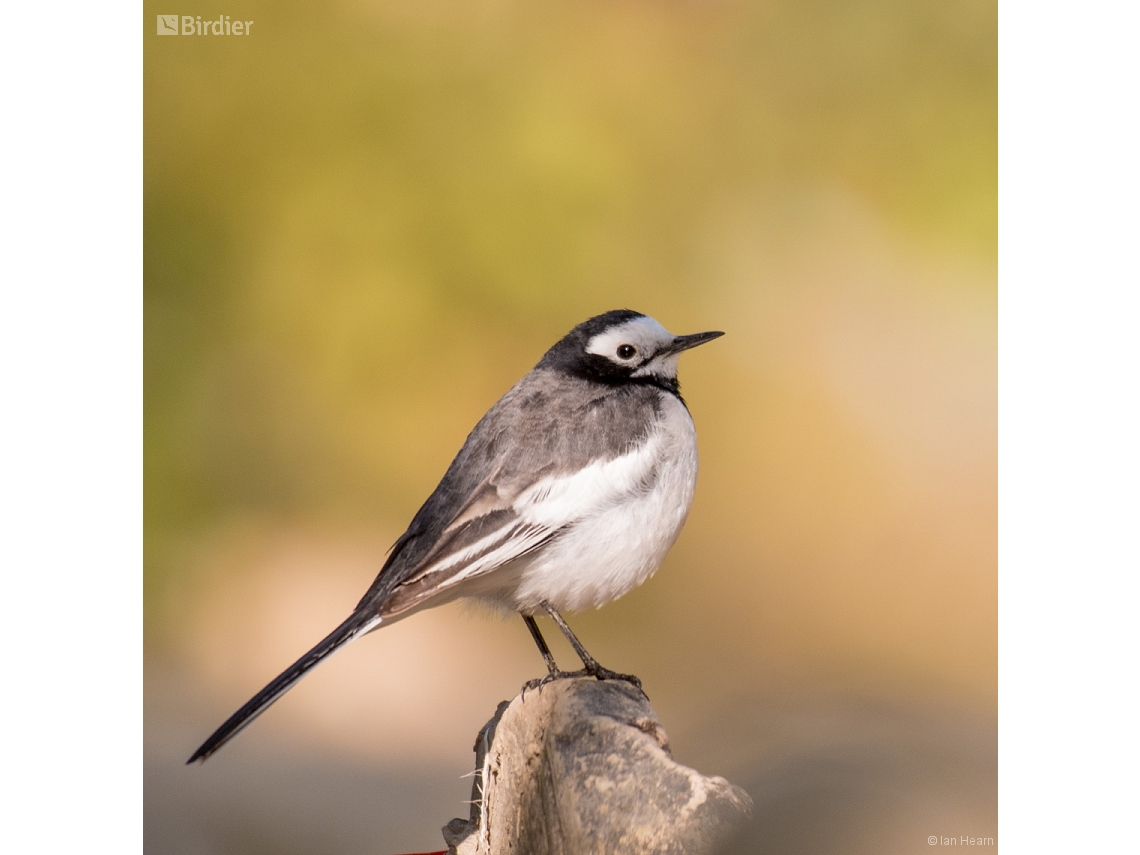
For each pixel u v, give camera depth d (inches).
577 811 193.2
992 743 353.4
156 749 422.0
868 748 285.6
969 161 550.0
